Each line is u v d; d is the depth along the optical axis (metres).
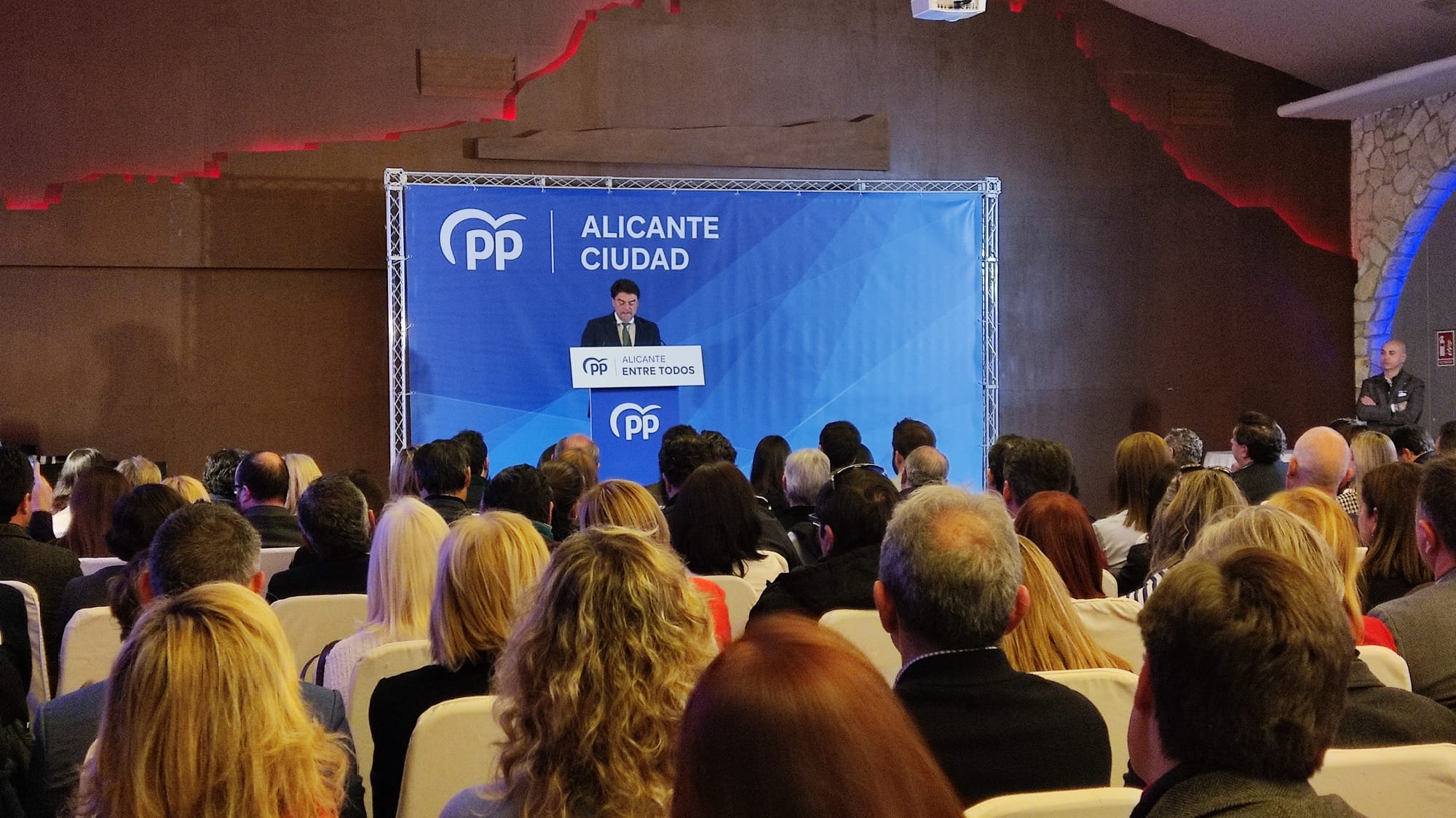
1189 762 1.28
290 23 7.88
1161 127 9.61
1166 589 1.32
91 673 3.04
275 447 7.89
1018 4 9.27
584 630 1.50
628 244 8.13
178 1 7.69
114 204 7.59
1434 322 9.54
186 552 2.34
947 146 9.11
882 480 3.24
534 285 7.95
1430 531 2.69
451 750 1.93
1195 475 3.20
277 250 7.87
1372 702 1.96
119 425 7.62
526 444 7.93
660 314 8.20
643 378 7.83
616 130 8.41
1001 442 5.10
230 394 7.82
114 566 3.45
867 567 3.08
